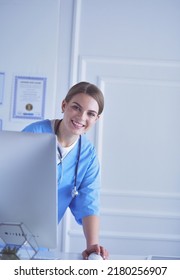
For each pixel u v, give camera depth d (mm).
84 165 1546
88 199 1509
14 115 2604
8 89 2605
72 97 1368
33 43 2602
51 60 2598
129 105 2635
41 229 1062
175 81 2629
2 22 2600
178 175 2625
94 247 1206
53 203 1012
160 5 2637
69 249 2617
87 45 2633
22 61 2605
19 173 989
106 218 2631
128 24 2633
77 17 2605
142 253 2615
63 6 2617
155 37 2629
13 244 1116
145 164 2625
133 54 2627
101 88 2633
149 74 2633
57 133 1541
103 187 2627
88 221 1472
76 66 2621
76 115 1351
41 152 973
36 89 2598
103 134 2633
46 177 987
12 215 1050
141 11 2635
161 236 2611
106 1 2635
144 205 2631
